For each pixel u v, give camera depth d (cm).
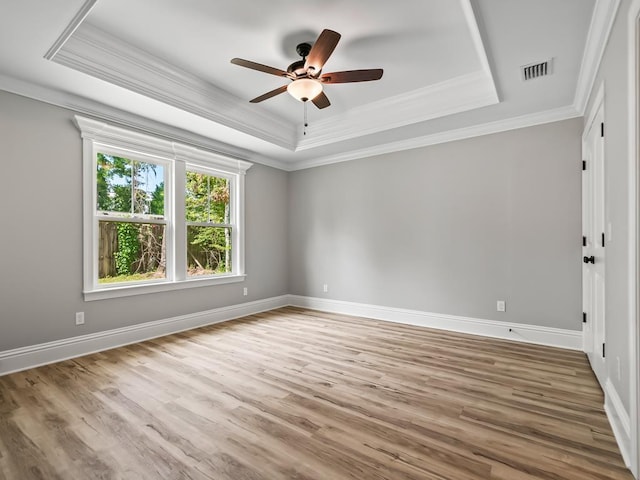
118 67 266
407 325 412
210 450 164
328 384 241
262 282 499
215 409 204
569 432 179
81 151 305
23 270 271
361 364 280
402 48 266
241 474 147
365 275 460
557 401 214
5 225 262
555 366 274
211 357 297
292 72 246
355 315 468
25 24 197
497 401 214
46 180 284
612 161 188
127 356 300
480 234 371
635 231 145
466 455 160
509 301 353
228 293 446
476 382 243
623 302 165
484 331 367
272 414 199
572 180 320
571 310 321
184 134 379
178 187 385
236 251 462
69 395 223
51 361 284
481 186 370
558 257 328
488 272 366
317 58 225
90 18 229
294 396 222
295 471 149
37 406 208
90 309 311
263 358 294
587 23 206
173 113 326
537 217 338
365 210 459
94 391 229
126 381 245
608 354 198
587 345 293
